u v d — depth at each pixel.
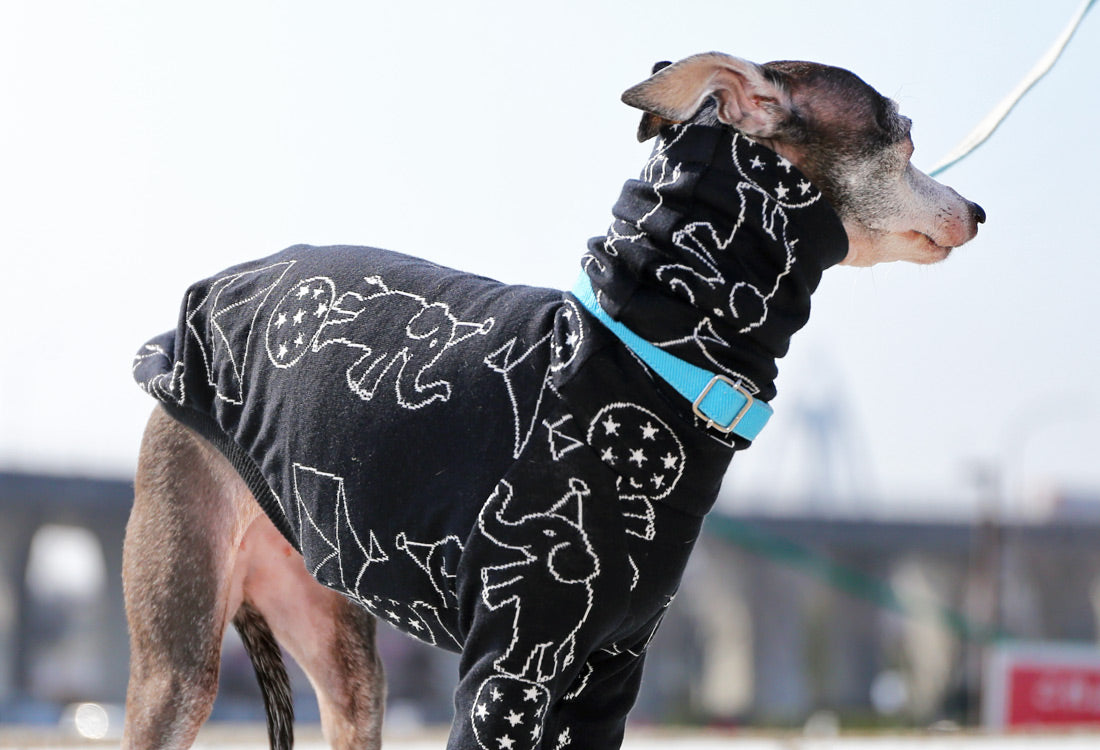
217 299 4.79
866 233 4.38
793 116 4.17
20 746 7.25
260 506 4.64
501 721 3.77
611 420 3.82
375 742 5.32
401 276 4.38
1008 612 26.98
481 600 3.86
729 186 3.90
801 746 8.00
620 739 4.13
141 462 5.04
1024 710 11.45
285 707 5.30
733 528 24.12
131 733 4.81
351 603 5.34
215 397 4.70
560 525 3.81
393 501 4.05
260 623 5.32
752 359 3.89
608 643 3.97
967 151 5.25
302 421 4.29
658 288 3.88
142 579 4.88
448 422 4.00
